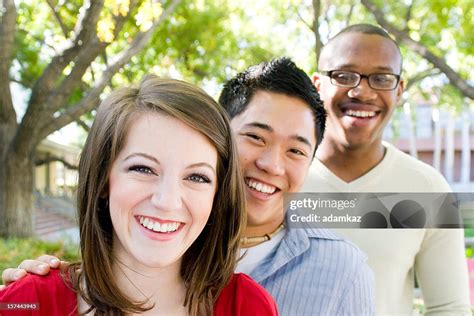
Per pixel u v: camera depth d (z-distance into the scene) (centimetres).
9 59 579
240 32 593
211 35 578
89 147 129
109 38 410
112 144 123
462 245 205
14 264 285
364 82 199
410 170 204
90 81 633
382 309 194
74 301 130
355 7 454
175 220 119
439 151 531
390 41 203
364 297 173
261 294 138
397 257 196
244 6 554
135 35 504
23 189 600
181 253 124
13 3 534
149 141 119
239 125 165
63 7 513
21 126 579
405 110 523
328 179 197
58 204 1029
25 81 787
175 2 460
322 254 173
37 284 131
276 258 170
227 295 137
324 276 169
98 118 129
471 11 453
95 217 128
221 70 606
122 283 131
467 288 204
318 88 208
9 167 599
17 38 695
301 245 173
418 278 213
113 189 122
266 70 166
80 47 502
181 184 121
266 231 172
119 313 128
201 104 125
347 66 200
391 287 196
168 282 133
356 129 199
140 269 130
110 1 368
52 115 566
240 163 148
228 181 134
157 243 120
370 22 451
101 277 128
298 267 170
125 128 122
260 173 163
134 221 121
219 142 127
